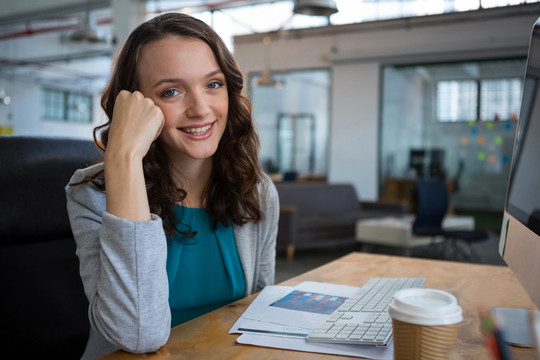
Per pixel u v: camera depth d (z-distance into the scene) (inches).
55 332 48.4
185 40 38.9
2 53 582.9
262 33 385.1
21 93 642.2
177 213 44.4
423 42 345.1
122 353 30.0
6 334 45.3
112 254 31.2
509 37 315.6
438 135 352.8
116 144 34.3
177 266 43.1
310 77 412.2
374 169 369.1
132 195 33.0
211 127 40.9
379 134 368.5
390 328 30.4
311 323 33.4
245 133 46.5
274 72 401.4
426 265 54.9
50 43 588.1
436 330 21.7
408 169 362.6
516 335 30.4
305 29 370.3
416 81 357.4
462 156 346.0
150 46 38.7
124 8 329.7
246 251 47.0
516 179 37.8
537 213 30.0
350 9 369.7
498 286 45.2
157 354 29.2
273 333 31.6
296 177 410.0
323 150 413.7
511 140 329.7
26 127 647.8
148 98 36.5
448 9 337.1
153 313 30.5
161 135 40.1
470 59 334.0
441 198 212.2
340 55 373.7
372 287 41.4
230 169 45.9
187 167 44.7
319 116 411.8
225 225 45.6
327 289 42.9
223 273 45.4
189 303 43.7
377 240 216.5
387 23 344.2
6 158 50.9
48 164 54.0
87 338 50.9
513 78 326.6
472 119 341.7
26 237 50.9
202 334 31.9
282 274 181.9
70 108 702.5
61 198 54.3
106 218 31.8
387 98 368.5
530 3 293.0
